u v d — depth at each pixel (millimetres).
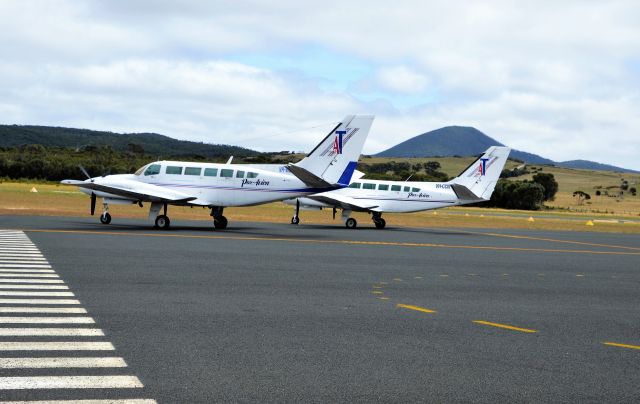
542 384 6699
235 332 8688
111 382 6254
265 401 5859
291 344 8109
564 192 195625
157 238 24203
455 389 6418
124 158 146000
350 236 30766
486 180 38719
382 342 8414
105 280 13031
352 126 30891
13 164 118188
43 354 7184
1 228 26312
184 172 31141
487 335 9125
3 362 6816
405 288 13750
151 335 8320
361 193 39969
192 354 7422
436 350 8062
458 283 15016
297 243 24828
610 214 109688
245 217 46469
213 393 6027
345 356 7594
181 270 15117
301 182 30484
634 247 31641
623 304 12703
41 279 12844
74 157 140375
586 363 7672
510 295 13359
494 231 42812
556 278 16938
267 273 15258
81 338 8000
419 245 26906
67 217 36156
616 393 6473
